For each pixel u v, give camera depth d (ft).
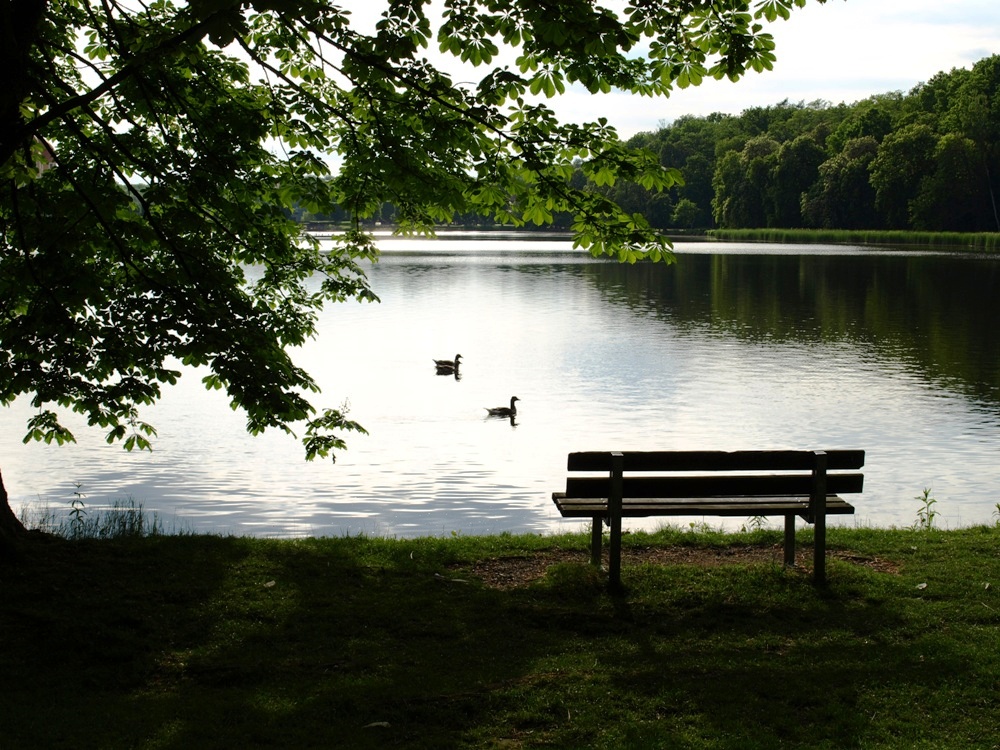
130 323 29.25
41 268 27.32
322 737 19.07
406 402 76.43
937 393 78.13
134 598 25.93
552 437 63.87
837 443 61.21
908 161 328.49
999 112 325.42
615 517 27.02
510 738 19.04
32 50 31.32
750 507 27.63
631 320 130.31
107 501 47.98
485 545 31.99
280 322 35.55
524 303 154.81
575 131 29.84
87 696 20.85
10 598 25.43
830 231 373.40
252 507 47.21
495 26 27.22
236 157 30.27
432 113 28.68
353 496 49.44
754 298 158.30
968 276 197.06
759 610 25.75
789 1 28.91
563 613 25.40
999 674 21.36
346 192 34.01
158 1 33.01
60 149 31.32
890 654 22.74
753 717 19.72
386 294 171.63
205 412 71.51
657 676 21.67
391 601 26.32
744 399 76.13
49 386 28.78
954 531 34.45
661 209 488.02
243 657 22.81
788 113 561.43
